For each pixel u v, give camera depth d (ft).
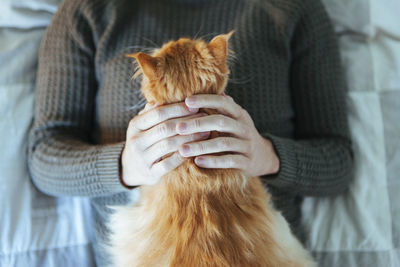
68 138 2.86
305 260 2.57
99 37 2.92
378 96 3.43
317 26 3.05
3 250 3.02
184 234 1.97
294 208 3.07
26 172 3.18
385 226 3.12
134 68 2.69
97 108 3.07
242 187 2.15
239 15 2.91
